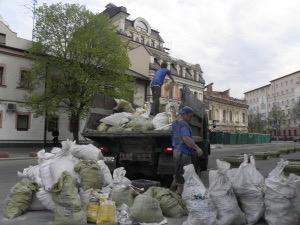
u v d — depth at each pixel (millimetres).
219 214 5652
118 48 29938
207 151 12438
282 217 5625
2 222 6000
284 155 21391
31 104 28844
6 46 30875
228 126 72125
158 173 9055
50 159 6965
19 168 15461
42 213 6586
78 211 5664
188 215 5848
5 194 8641
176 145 7434
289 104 111250
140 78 43219
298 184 5809
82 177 6516
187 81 56156
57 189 5668
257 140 61562
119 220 5930
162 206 6336
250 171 6090
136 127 9336
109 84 29547
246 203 5945
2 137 30453
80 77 27938
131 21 58812
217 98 69500
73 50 28578
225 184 5777
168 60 52688
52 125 33844
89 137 9719
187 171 5793
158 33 63469
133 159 9406
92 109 10023
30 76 29906
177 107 9727
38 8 29891
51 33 29375
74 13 29359
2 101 30547
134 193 6727
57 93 29062
